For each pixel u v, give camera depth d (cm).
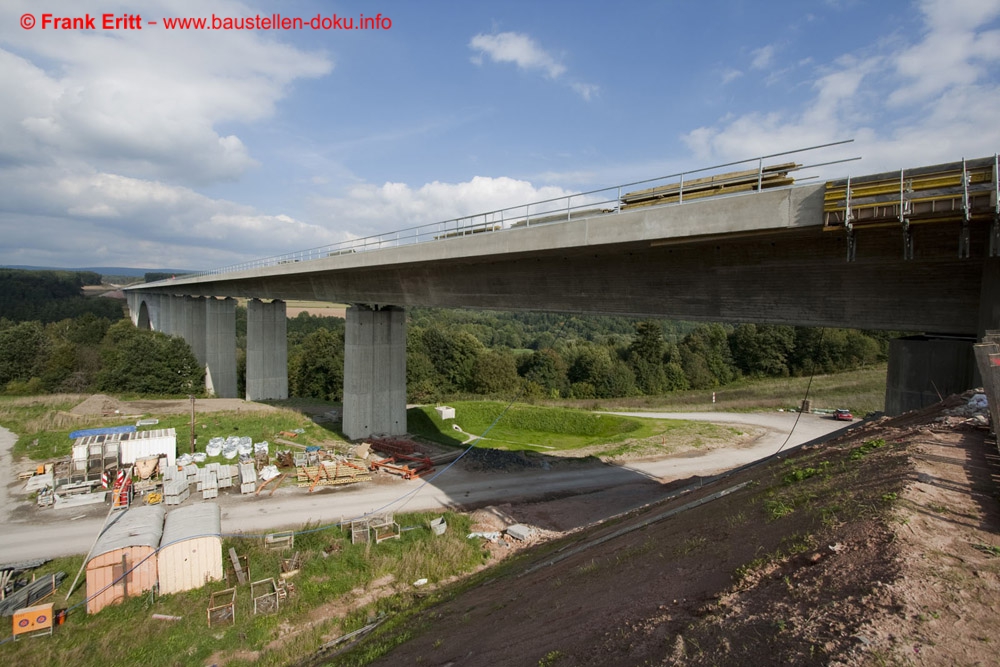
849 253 1280
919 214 1130
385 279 3253
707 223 1452
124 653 1439
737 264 1619
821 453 1218
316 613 1675
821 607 534
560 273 2167
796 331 7638
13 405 4422
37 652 1424
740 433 4028
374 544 2097
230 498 2550
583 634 710
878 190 1177
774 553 707
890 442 1059
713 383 7631
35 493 2536
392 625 1398
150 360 5575
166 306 8781
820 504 824
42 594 1683
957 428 1030
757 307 1602
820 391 6041
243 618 1609
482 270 2552
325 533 2150
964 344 1466
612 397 7312
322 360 6994
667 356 8150
